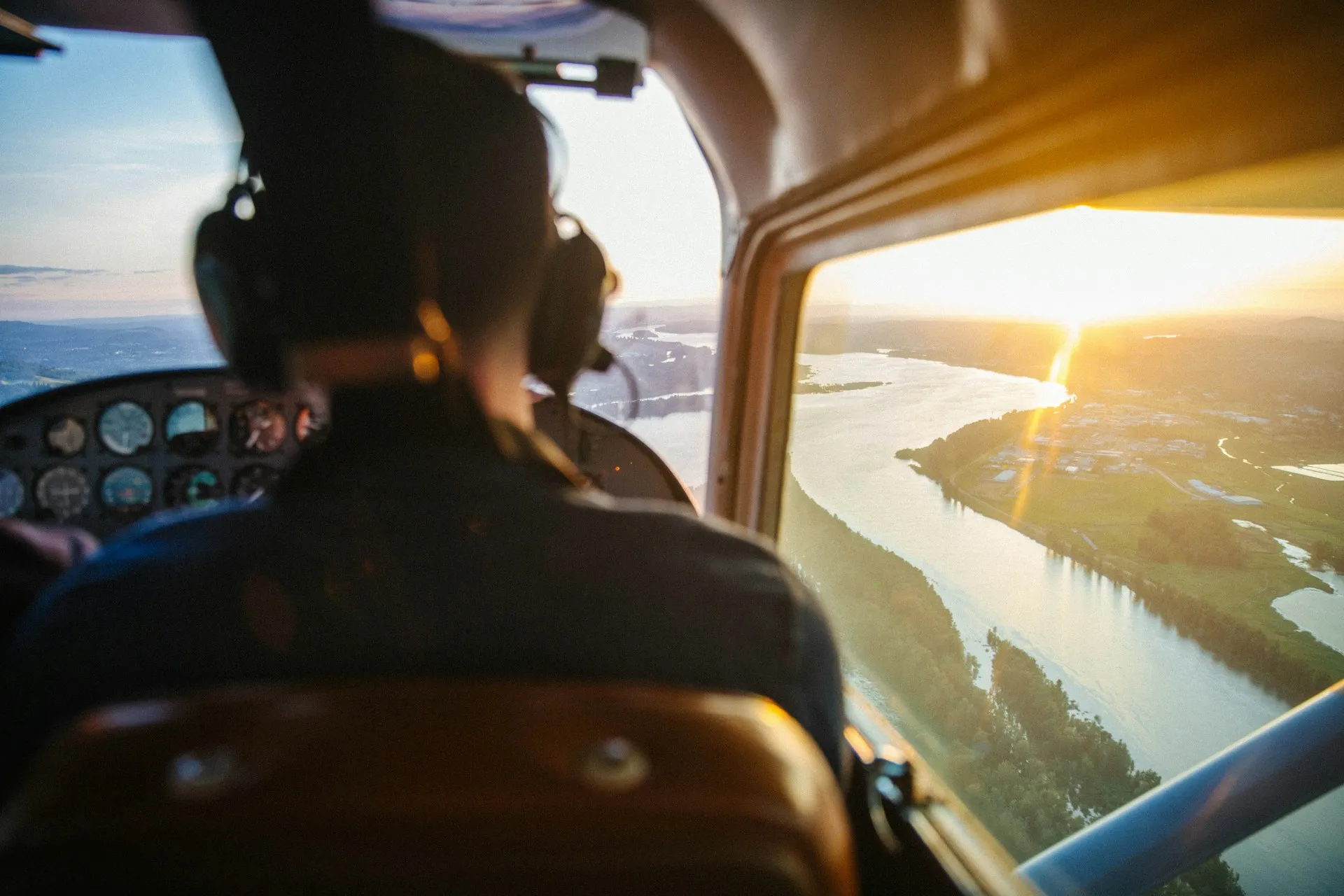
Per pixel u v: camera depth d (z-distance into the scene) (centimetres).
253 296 39
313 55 30
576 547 34
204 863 21
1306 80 40
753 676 34
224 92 31
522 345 39
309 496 34
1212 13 43
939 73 69
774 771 26
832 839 26
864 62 79
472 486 34
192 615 30
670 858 23
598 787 24
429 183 33
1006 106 62
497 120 34
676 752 26
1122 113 52
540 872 22
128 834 22
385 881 22
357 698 27
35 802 23
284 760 24
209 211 39
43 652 31
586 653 32
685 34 106
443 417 35
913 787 80
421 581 31
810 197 103
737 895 24
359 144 31
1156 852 81
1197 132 47
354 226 32
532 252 36
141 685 30
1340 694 82
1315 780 79
